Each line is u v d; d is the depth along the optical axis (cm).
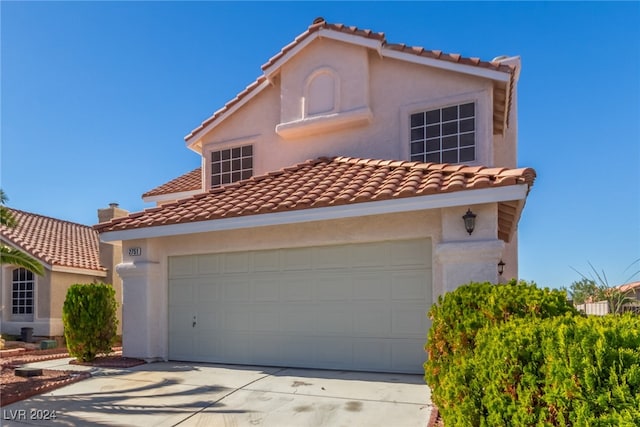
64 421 681
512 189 805
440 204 852
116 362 1127
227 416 688
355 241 997
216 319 1133
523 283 616
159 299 1186
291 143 1416
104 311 1209
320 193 998
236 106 1490
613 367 287
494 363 363
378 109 1305
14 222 1220
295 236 1055
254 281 1102
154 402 769
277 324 1064
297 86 1384
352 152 1321
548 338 335
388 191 885
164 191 1705
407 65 1286
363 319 982
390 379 885
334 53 1345
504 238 1279
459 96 1214
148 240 1187
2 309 1905
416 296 942
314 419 663
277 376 939
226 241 1130
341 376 924
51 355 1562
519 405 334
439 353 590
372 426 628
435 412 660
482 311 553
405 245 963
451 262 869
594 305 1377
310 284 1041
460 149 1206
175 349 1168
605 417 277
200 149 1644
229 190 1245
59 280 1866
